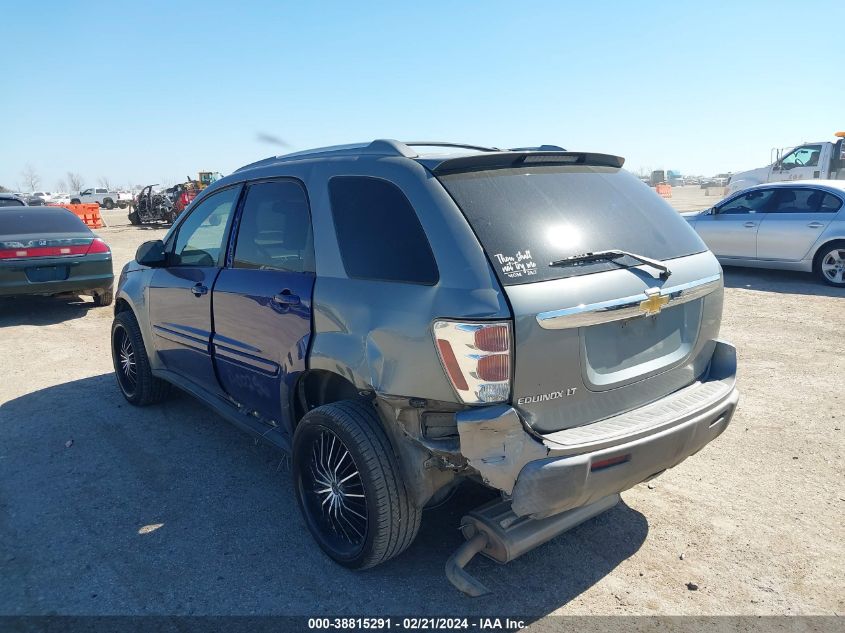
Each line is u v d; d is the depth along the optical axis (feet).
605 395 9.52
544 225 9.50
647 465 9.35
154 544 11.53
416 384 9.14
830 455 14.80
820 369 20.74
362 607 9.84
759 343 23.86
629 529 11.94
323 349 10.48
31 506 12.89
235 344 13.05
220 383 14.17
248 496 13.21
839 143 54.60
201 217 14.99
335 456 10.66
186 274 14.89
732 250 38.06
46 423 17.15
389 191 10.10
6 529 12.08
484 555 10.64
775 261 36.37
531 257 9.03
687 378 10.94
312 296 10.82
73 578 10.59
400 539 10.07
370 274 10.04
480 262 8.80
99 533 11.91
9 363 22.88
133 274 17.71
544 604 9.88
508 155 9.98
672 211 11.60
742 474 14.01
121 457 15.05
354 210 10.57
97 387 20.11
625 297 9.33
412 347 9.12
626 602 9.92
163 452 15.30
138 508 12.77
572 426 9.25
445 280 8.94
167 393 18.24
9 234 28.86
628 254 9.57
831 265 34.53
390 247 9.82
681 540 11.57
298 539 11.67
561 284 8.95
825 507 12.63
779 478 13.80
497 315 8.45
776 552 11.19
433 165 9.77
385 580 10.48
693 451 10.17
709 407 10.20
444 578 10.51
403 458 9.78
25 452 15.38
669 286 9.98
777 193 36.76
